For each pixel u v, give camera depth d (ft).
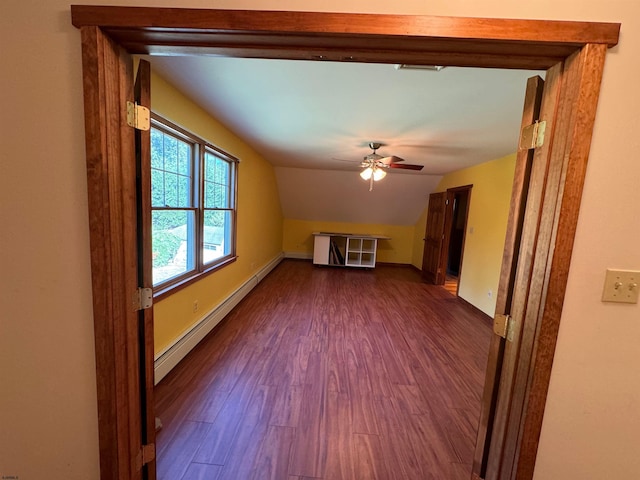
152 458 4.01
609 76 2.78
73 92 2.95
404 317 12.34
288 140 11.68
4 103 2.97
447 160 13.76
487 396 3.86
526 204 3.38
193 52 3.22
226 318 11.27
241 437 5.47
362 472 4.84
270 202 18.80
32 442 3.53
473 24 2.71
